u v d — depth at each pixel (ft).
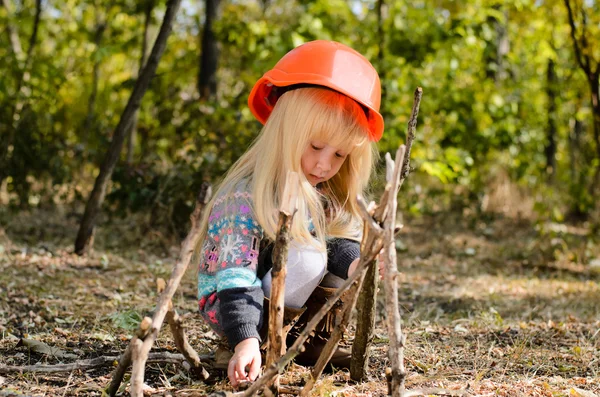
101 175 17.28
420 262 19.90
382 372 8.23
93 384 7.38
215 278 7.05
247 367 6.40
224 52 30.37
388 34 24.53
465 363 8.92
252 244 6.89
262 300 6.80
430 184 31.12
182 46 31.24
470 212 29.35
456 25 24.04
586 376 8.57
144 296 13.05
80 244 17.24
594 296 15.15
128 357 6.55
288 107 7.15
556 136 36.01
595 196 26.50
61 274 14.75
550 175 33.40
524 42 32.27
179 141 21.99
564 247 21.26
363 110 7.40
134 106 17.20
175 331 6.83
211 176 20.43
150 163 20.67
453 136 26.86
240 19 25.13
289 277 7.16
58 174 22.93
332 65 7.19
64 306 11.86
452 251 22.02
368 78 7.36
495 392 7.52
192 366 7.29
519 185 33.63
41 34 34.45
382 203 5.98
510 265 19.89
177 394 7.13
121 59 34.37
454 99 25.75
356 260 7.44
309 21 23.03
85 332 10.12
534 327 11.54
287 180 5.94
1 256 16.17
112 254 17.88
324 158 7.16
